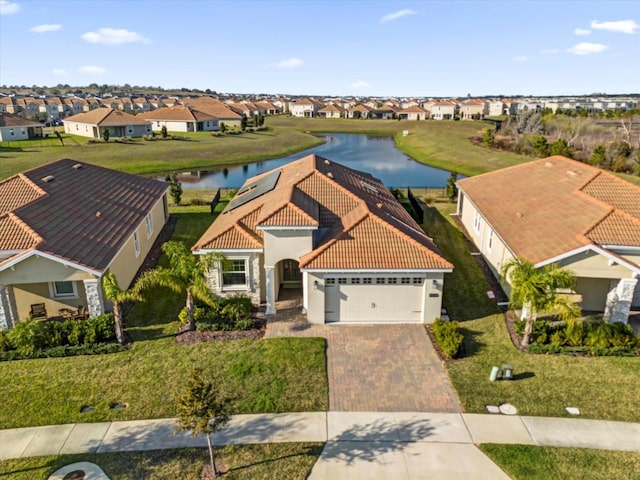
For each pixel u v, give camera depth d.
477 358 17.72
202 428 11.55
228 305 20.36
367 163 73.56
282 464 12.64
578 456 12.89
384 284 19.97
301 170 28.56
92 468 12.56
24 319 20.75
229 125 114.62
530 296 17.38
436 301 20.02
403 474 12.32
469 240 31.36
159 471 12.43
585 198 23.58
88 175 29.84
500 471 12.43
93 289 19.64
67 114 150.12
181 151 74.81
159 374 16.75
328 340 19.03
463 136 95.38
